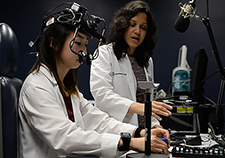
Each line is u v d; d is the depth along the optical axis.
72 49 1.15
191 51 3.84
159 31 3.92
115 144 1.06
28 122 1.11
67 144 1.03
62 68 1.26
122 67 1.93
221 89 2.07
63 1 4.12
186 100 2.31
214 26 3.78
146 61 2.02
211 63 3.76
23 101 1.12
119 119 1.70
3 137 1.06
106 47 1.94
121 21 1.85
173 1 3.88
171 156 1.29
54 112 1.07
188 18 2.06
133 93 1.93
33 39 4.16
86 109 1.46
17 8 4.18
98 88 1.79
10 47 1.12
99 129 1.39
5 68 1.12
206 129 2.83
